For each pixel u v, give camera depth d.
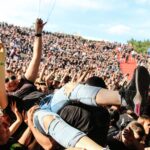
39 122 3.30
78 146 2.77
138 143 4.94
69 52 79.56
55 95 3.52
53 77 17.34
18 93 5.59
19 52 60.84
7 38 72.25
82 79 12.08
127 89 2.91
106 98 2.96
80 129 3.74
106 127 4.02
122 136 4.91
